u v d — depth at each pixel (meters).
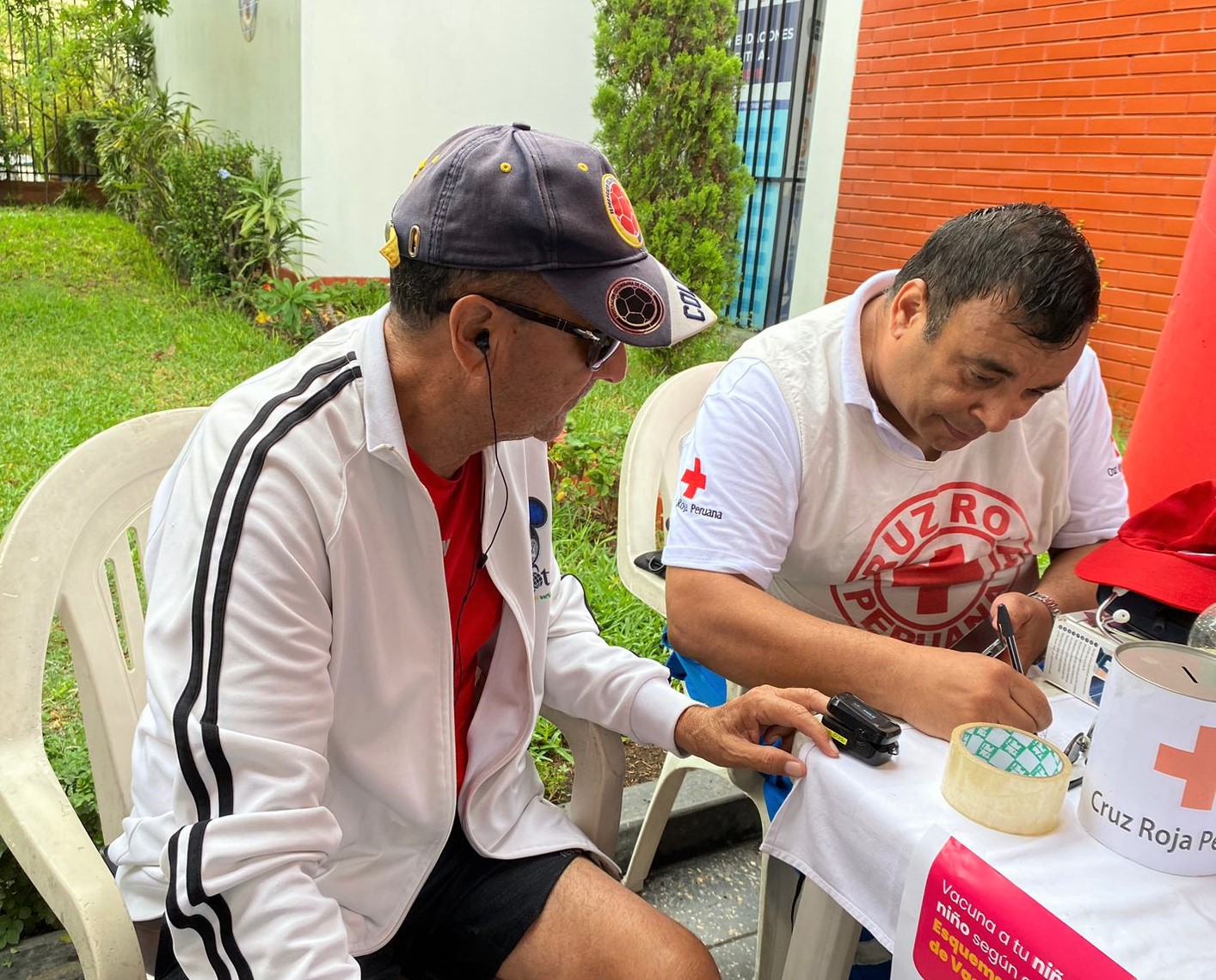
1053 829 0.99
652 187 5.64
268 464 1.04
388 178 6.36
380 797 1.20
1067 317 1.22
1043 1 5.75
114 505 1.33
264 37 6.86
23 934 1.81
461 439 1.17
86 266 7.02
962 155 6.33
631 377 5.54
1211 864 0.93
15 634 1.18
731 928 2.07
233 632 0.99
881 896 1.04
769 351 1.56
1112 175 5.63
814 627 1.36
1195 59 5.18
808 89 7.31
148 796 1.04
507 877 1.31
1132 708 0.93
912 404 1.41
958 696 1.18
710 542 1.49
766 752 1.21
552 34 6.51
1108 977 0.82
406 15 6.11
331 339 1.20
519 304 1.04
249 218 5.84
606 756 1.48
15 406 4.21
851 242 7.07
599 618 2.89
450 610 1.26
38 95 10.14
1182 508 1.38
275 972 0.95
